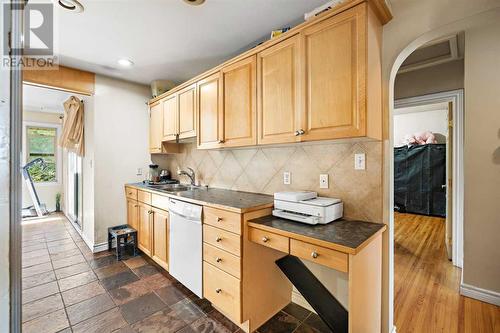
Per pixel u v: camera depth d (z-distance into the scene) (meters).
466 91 2.08
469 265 2.09
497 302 1.95
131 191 3.10
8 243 0.51
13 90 0.52
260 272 1.71
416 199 5.17
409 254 3.02
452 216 2.81
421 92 2.71
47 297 2.01
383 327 1.55
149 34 2.03
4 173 0.51
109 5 1.63
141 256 2.88
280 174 2.11
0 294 0.50
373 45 1.39
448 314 1.85
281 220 1.64
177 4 1.64
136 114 3.32
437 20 1.35
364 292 1.27
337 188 1.74
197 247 1.93
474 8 1.25
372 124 1.39
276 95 1.70
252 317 1.66
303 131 1.53
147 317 1.78
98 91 2.97
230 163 2.60
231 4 1.65
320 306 1.61
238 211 1.59
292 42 1.60
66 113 3.63
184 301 1.98
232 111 2.04
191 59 2.51
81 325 1.68
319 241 1.24
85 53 2.37
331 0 1.60
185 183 3.26
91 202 3.06
